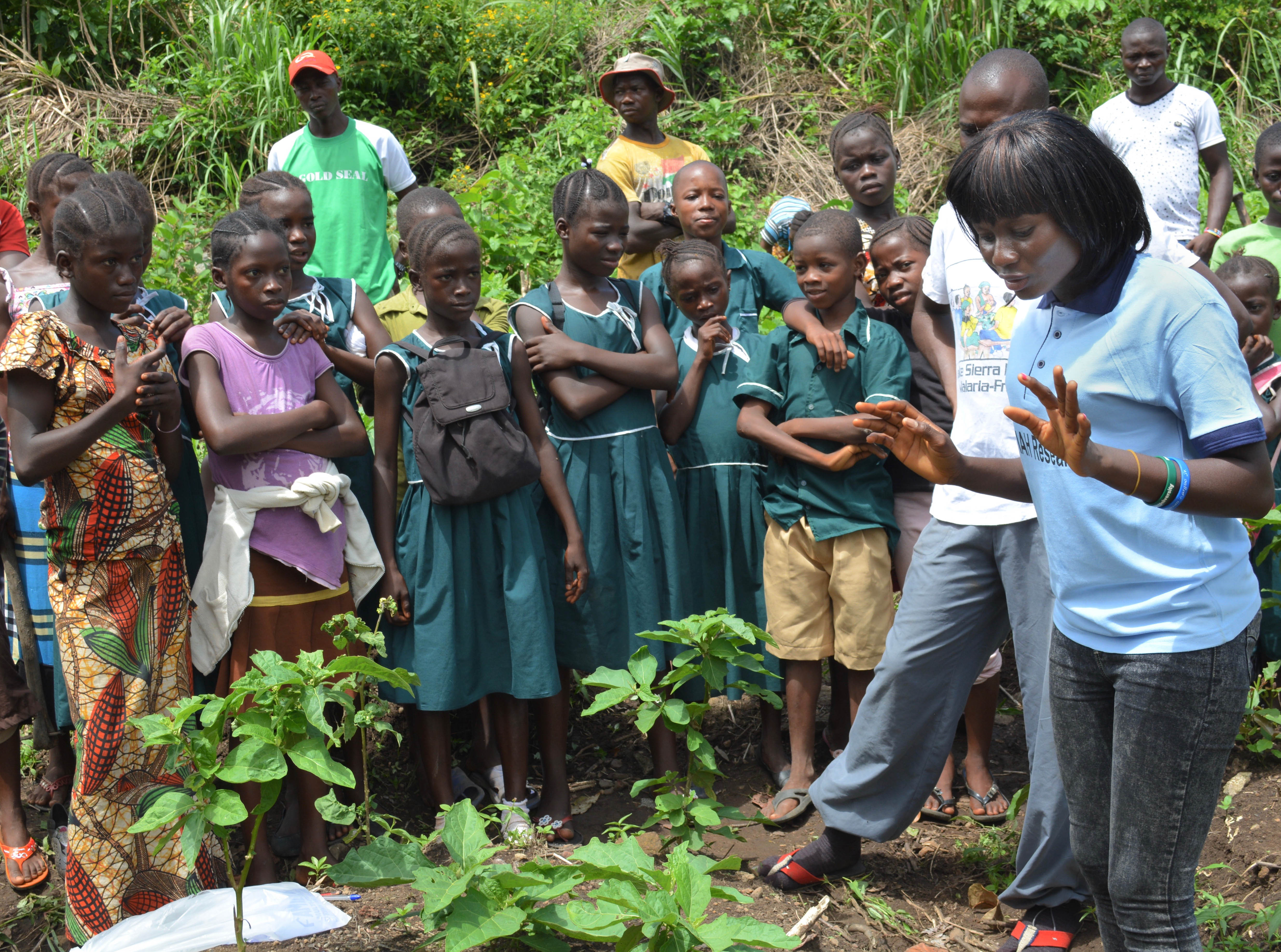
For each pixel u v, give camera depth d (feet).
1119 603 7.11
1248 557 7.11
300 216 12.00
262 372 10.37
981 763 11.83
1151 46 18.29
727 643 9.85
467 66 29.45
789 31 31.50
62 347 9.11
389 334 12.28
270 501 10.15
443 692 10.87
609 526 11.84
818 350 11.86
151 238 10.99
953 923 9.95
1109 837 7.55
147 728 7.69
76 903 9.20
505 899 8.20
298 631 10.44
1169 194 18.58
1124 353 6.79
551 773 11.46
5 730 10.39
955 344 10.26
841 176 14.60
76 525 9.14
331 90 16.90
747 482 12.45
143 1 28.81
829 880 10.41
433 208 12.96
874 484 12.09
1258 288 13.01
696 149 17.80
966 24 29.94
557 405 11.99
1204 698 6.84
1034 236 6.68
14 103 26.84
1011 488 8.23
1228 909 9.37
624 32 31.42
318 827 10.50
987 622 9.80
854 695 12.19
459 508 11.04
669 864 8.46
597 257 11.91
